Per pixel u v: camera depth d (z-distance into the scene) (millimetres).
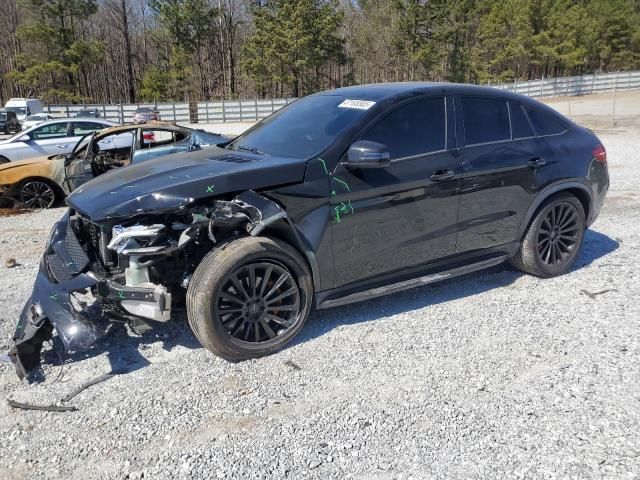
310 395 3213
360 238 3896
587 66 65125
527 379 3340
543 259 4953
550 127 4945
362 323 4148
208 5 54656
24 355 3393
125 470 2615
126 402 3160
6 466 2654
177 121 39781
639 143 16031
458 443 2764
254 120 40844
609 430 2834
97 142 8211
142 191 3447
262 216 3408
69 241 3707
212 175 3520
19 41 57469
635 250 5832
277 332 3742
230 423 2961
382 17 58781
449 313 4305
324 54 48625
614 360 3543
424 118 4203
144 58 63625
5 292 4918
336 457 2680
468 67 55906
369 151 3627
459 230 4371
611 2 65750
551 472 2543
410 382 3328
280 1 48656
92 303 4297
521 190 4621
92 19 58594
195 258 3664
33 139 11812
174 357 3670
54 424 2971
